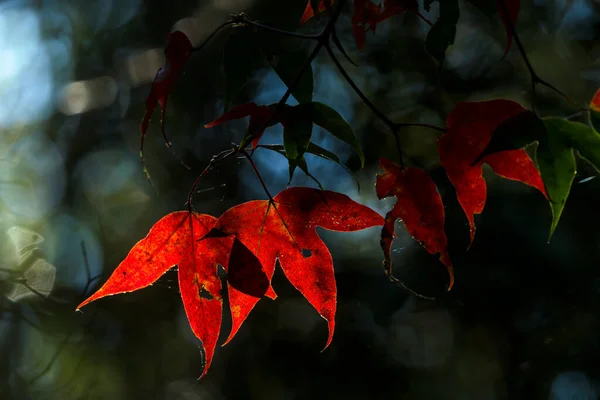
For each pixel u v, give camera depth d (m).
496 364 4.52
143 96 6.36
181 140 5.84
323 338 5.05
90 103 6.59
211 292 1.24
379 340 4.90
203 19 6.05
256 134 1.19
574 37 4.62
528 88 4.47
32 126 6.41
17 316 4.41
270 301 5.30
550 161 1.14
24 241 4.75
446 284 4.38
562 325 4.24
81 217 6.34
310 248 1.24
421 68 4.69
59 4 6.95
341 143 4.90
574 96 4.45
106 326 5.16
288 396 5.09
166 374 5.54
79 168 6.50
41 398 4.90
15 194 5.60
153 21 6.47
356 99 4.86
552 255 4.15
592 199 4.09
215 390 5.44
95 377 5.09
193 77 5.80
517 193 4.28
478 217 4.30
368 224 1.23
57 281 5.39
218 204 5.45
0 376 4.79
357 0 1.38
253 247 1.24
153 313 5.41
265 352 5.23
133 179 6.29
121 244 6.01
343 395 4.89
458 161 1.19
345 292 4.81
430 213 1.18
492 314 4.32
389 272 1.18
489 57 4.68
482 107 1.19
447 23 1.35
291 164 1.17
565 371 4.30
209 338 1.23
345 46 4.88
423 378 4.80
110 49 6.70
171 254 1.25
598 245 4.14
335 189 4.95
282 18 4.96
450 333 4.63
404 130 4.61
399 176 1.20
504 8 1.25
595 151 1.13
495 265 4.25
